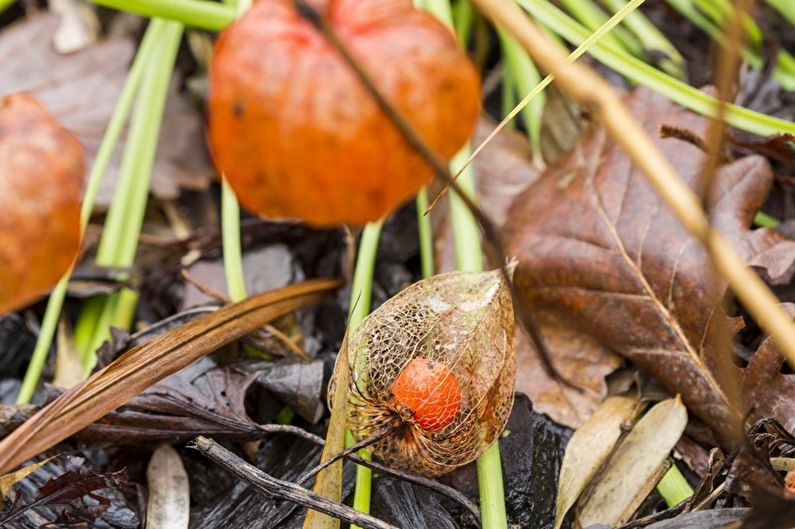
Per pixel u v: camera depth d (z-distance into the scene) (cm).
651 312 48
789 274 48
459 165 49
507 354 45
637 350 48
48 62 56
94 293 52
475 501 46
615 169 50
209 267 52
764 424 44
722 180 49
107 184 54
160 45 54
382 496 46
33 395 50
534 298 50
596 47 50
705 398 47
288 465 47
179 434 47
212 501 47
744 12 38
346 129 37
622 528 44
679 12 58
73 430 44
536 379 49
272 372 48
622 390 49
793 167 51
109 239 52
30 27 56
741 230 49
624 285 49
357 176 38
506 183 54
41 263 39
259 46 38
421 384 44
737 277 38
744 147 51
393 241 52
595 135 51
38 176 38
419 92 38
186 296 52
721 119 38
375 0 38
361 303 49
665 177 37
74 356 50
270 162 38
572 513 46
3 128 39
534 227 51
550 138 54
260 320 48
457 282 45
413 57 38
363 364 45
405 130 37
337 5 38
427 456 45
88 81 56
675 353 48
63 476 44
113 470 48
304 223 53
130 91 53
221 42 38
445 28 39
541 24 55
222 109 38
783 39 57
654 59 55
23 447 43
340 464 44
